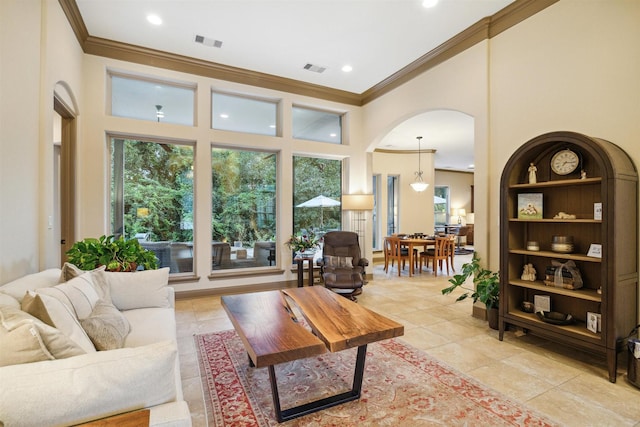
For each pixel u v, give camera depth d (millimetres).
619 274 2221
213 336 3000
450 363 2482
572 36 2754
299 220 5273
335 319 2098
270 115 4965
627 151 2432
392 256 6715
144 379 978
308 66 4410
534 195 2883
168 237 4312
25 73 2164
